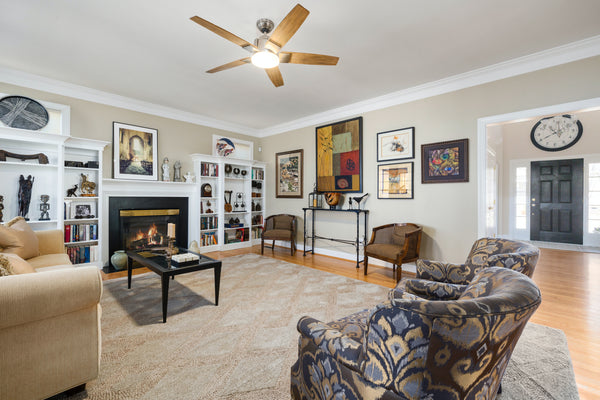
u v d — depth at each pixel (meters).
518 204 6.40
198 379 1.60
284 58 2.33
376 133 4.32
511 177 6.46
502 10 2.22
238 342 2.01
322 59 2.32
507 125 6.54
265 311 2.54
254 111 4.90
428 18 2.33
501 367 0.86
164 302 2.32
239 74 3.41
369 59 3.03
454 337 0.67
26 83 3.44
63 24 2.42
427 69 3.28
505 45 2.75
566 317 2.42
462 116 3.48
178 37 2.62
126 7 2.20
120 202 4.18
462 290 1.52
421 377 0.71
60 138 3.44
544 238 6.09
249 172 5.74
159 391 1.50
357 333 1.29
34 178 3.54
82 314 1.43
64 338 1.38
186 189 4.92
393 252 3.44
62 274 1.33
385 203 4.22
